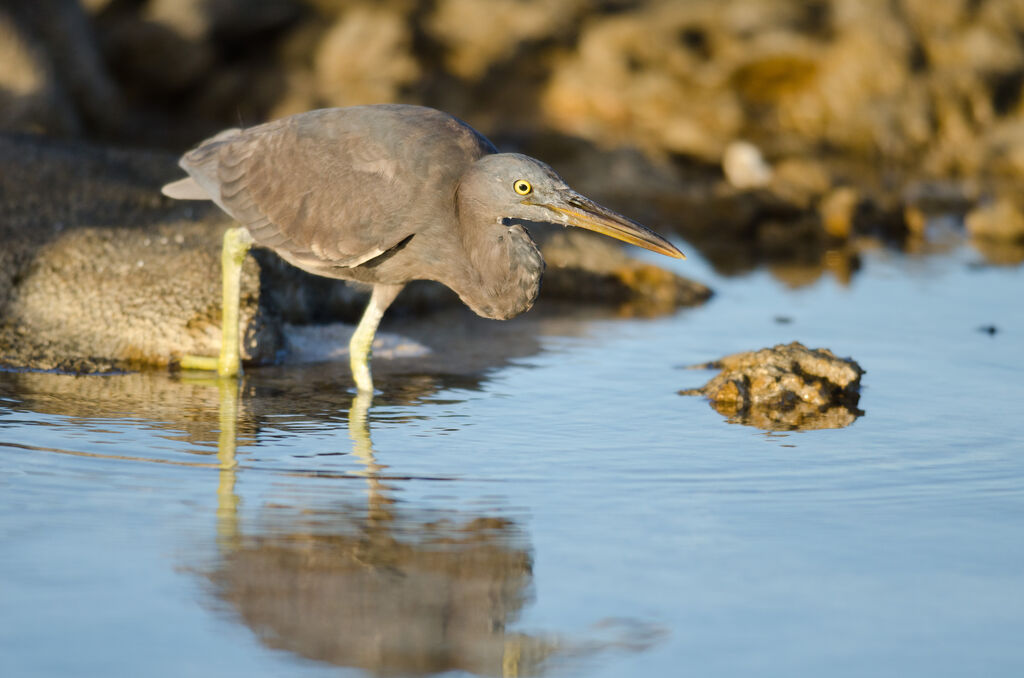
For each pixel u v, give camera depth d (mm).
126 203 14266
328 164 10531
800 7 29391
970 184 26688
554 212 10016
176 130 24891
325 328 13648
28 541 7387
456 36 28250
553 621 6539
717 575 7125
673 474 9016
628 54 28422
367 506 8188
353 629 6418
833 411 10992
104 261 12703
